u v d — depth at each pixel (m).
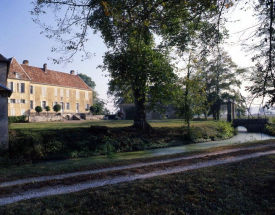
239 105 6.62
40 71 48.78
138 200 5.54
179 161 10.10
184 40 8.01
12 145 13.41
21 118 30.95
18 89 40.47
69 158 14.52
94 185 6.78
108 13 6.82
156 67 15.93
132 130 19.97
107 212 4.96
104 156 15.03
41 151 14.05
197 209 5.17
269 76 5.87
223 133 25.34
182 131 22.38
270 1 5.80
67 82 53.38
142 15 7.14
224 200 5.59
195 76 20.09
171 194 5.86
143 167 9.03
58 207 5.17
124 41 10.70
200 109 21.75
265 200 5.61
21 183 7.44
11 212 4.87
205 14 7.19
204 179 6.86
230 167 8.31
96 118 45.75
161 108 20.47
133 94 21.17
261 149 12.99
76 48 8.34
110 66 15.24
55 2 7.36
